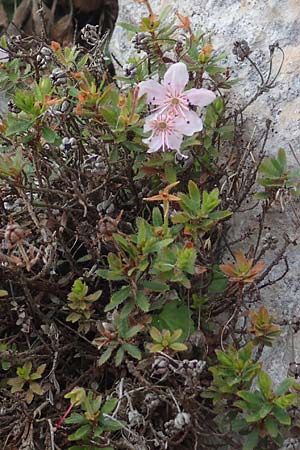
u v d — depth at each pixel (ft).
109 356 1.22
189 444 1.29
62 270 1.37
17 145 1.33
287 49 1.46
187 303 1.31
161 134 1.29
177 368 1.20
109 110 1.30
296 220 1.36
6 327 1.34
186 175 1.39
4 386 1.32
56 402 1.27
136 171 1.38
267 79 1.42
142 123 1.31
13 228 1.19
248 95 1.46
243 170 1.41
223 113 1.41
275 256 1.36
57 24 1.91
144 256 1.21
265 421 1.19
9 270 1.26
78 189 1.31
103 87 1.45
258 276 1.36
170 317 1.29
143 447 1.19
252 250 1.32
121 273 1.22
